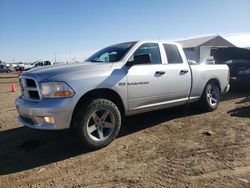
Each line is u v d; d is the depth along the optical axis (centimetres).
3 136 603
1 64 5678
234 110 766
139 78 549
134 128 621
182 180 372
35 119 467
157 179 378
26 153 496
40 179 396
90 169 421
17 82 2575
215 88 759
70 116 460
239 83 1061
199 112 746
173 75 618
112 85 506
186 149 482
